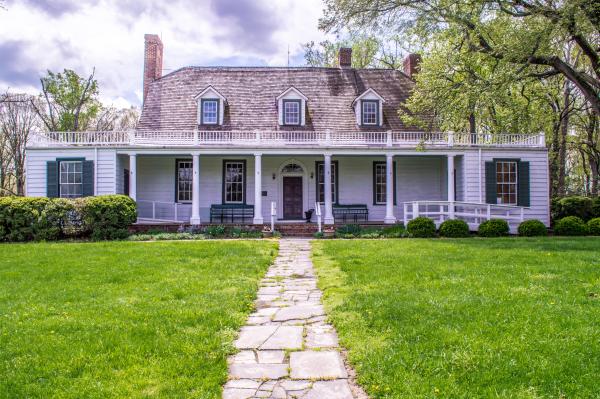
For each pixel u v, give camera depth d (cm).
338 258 1234
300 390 454
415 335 566
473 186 2234
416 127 2456
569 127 3231
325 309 741
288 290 896
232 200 2425
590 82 1762
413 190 2472
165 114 2464
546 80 2712
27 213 1809
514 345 522
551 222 2339
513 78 1719
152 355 527
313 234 2041
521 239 1669
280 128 2405
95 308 720
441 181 2483
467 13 1784
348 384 468
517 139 2317
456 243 1511
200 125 2397
